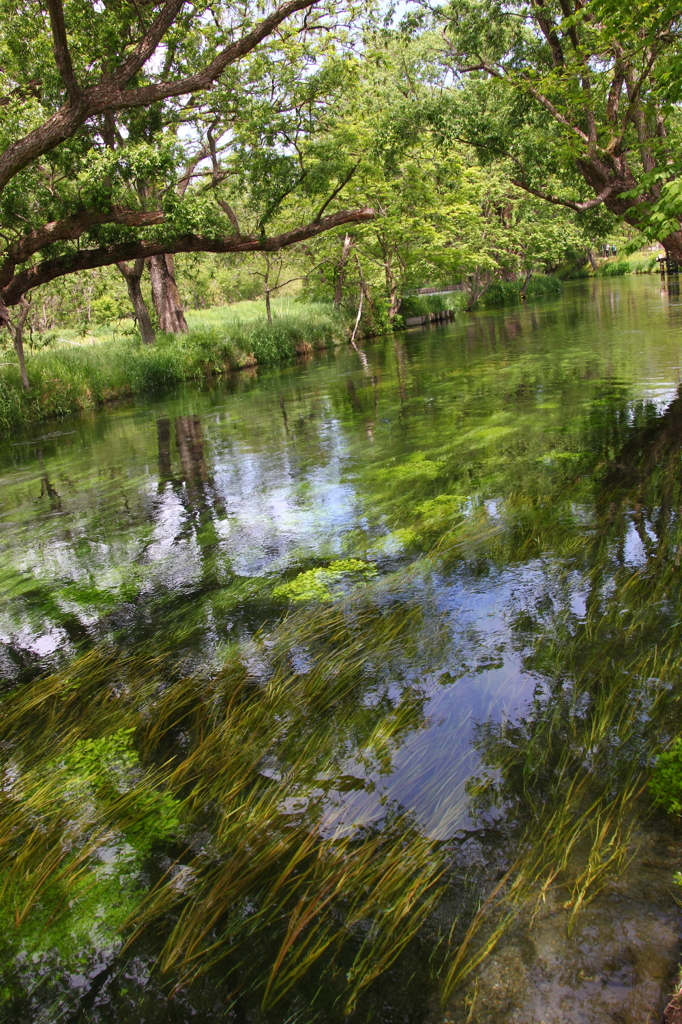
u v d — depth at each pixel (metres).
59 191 11.66
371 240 29.14
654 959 2.03
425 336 27.72
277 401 15.29
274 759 3.22
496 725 3.24
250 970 2.20
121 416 16.11
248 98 12.95
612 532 5.28
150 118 13.29
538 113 13.72
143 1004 2.14
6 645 4.90
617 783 2.77
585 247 49.25
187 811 2.95
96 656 4.54
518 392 12.00
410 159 23.53
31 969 2.30
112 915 2.47
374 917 2.32
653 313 22.59
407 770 3.02
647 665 3.51
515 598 4.47
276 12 9.31
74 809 3.06
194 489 8.53
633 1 7.96
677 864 2.34
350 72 14.22
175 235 12.26
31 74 12.33
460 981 2.06
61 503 8.75
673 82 8.19
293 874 2.54
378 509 6.70
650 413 9.02
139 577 5.84
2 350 22.30
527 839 2.55
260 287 47.06
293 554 5.84
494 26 13.41
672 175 7.14
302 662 4.07
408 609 4.54
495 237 36.22
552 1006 1.95
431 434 9.70
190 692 3.93
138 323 26.33
